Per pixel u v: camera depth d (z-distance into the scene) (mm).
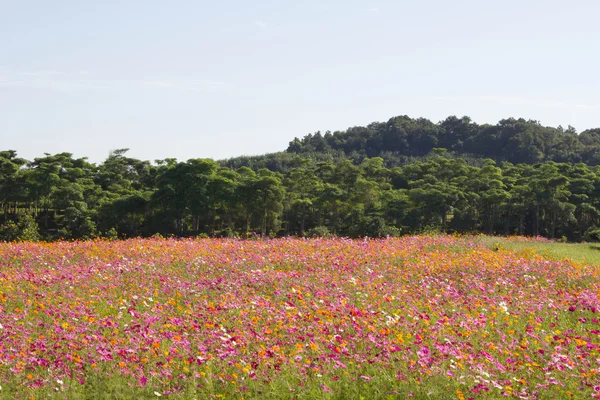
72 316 10742
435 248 22672
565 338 9867
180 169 70500
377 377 7953
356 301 12758
